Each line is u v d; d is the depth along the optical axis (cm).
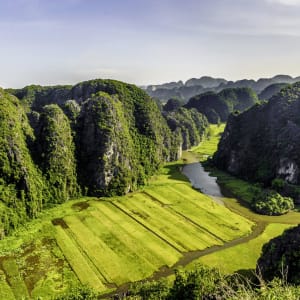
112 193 12912
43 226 9869
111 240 9088
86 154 13675
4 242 8775
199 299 4659
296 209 11862
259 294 2530
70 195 12538
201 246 8919
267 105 17938
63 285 7075
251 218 10931
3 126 11094
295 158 14050
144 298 5322
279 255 6303
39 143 12525
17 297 6625
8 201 10044
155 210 11369
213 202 12331
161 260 8162
